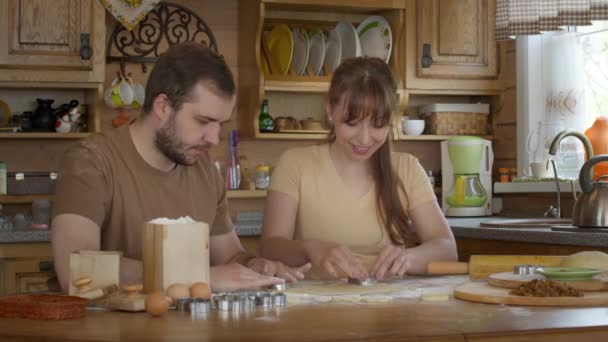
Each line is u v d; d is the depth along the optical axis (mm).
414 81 4203
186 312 1345
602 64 3932
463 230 3287
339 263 1786
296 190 2236
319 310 1365
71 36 3740
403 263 1825
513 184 3986
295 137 4066
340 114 2051
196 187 1922
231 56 4250
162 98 1706
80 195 1729
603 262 1701
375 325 1193
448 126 4344
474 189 4051
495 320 1239
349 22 4195
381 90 2018
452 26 4227
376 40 4219
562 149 3832
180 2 4188
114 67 4070
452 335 1112
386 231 2223
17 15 3680
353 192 2225
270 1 3902
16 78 3693
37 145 4020
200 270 1446
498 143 4441
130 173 1820
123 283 1551
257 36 3936
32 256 3404
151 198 1835
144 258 1438
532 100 4156
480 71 4277
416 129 4297
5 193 3834
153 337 1098
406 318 1265
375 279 1791
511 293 1468
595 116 3984
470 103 4562
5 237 3365
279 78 3988
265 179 4164
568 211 3871
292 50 3986
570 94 4012
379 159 2205
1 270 3367
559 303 1402
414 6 4180
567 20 3594
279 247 2008
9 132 3812
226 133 4266
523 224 3221
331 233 2209
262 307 1407
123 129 1851
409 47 4191
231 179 4137
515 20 3832
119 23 4078
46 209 3744
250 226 3676
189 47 1721
